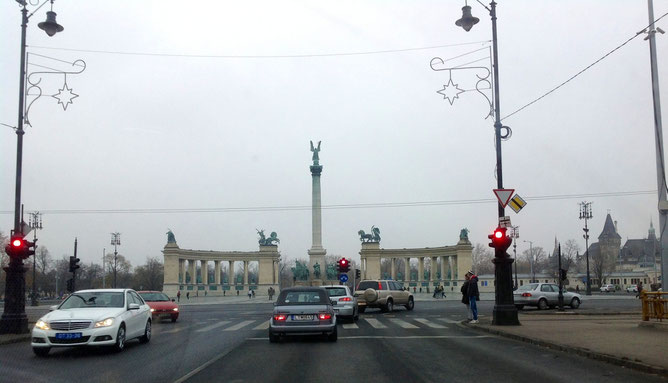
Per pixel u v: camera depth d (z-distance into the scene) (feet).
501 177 69.36
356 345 52.54
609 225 482.28
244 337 62.54
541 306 111.04
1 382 33.96
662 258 63.00
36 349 46.09
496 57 69.77
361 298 105.70
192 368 39.34
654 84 63.98
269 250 271.90
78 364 41.39
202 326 80.69
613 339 50.96
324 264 242.78
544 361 41.39
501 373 36.24
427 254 249.14
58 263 407.03
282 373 37.04
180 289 241.55
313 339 58.29
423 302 161.17
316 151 252.21
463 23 68.49
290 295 58.03
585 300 173.47
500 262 68.08
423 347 50.52
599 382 32.96
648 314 62.69
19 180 67.51
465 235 234.99
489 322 73.82
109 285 382.63
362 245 255.50
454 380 33.88
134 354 47.19
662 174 63.46
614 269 418.72
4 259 272.31
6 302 65.16
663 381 33.19
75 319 46.39
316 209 247.70
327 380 34.32
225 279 391.45
